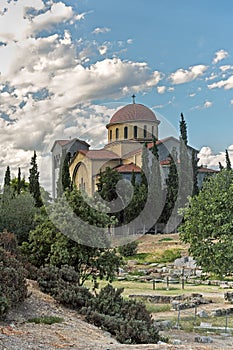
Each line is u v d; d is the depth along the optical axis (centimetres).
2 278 1004
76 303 1124
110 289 1218
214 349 851
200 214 1920
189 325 1552
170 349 812
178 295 2214
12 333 820
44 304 1077
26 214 2966
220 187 2009
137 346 838
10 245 1340
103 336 944
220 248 1858
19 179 5388
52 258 1602
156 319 1658
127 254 3753
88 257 1614
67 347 784
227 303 2091
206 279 2967
